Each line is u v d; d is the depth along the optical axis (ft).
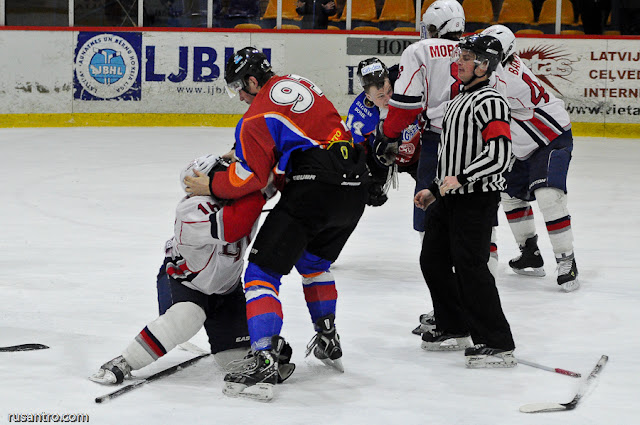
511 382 24.21
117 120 98.37
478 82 25.84
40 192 61.31
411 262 41.83
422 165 34.42
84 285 35.42
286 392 23.07
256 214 23.16
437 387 23.70
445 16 33.35
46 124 96.78
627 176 70.79
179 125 99.40
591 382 24.09
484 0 99.66
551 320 31.24
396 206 58.85
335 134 23.86
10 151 80.64
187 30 98.07
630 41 94.48
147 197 59.98
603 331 29.78
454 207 25.50
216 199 23.17
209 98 99.45
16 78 95.40
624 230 50.16
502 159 24.71
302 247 23.62
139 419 20.47
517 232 38.63
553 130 36.73
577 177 70.18
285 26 100.94
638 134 95.50
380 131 35.06
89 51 96.63
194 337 28.35
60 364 24.72
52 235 46.80
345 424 20.54
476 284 25.32
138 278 36.96
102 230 48.47
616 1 97.30
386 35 99.86
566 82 96.27
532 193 37.76
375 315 31.78
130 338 27.68
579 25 98.43
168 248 24.47
